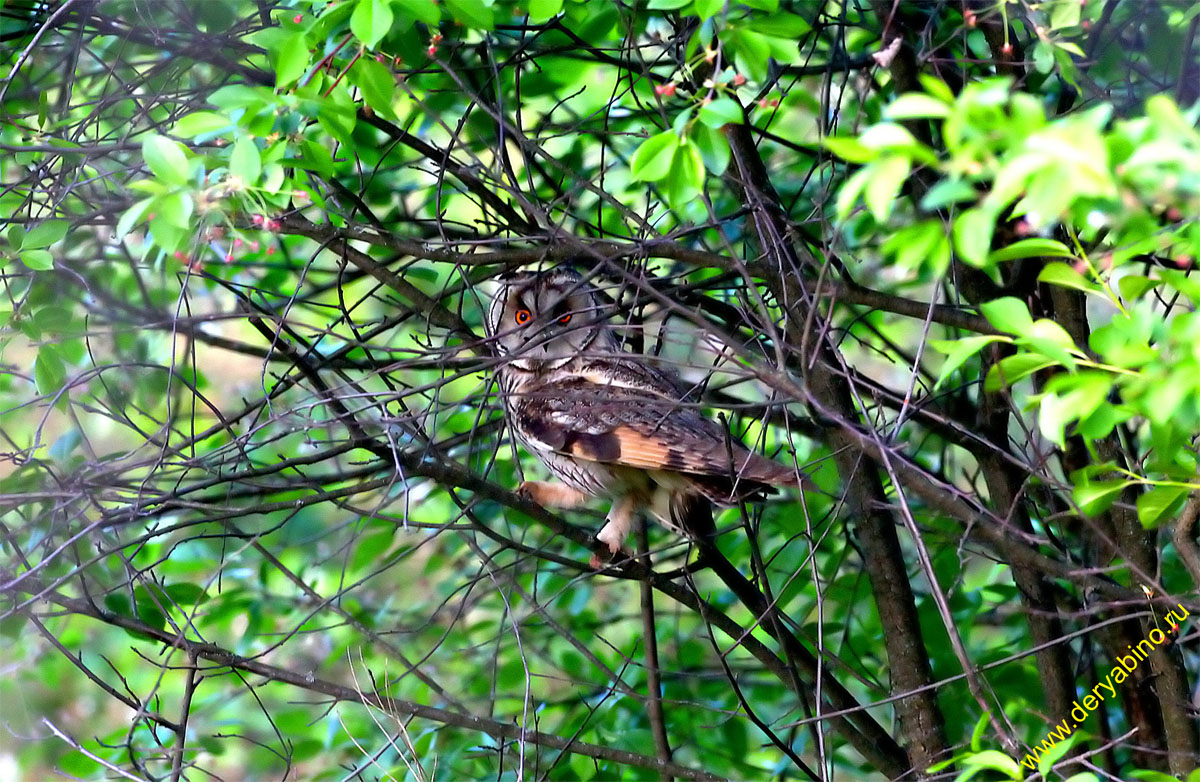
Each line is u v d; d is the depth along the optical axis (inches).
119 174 376.8
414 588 573.9
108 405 372.2
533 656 519.2
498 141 393.1
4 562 375.9
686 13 304.3
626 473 407.2
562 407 409.7
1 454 331.6
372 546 469.7
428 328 357.7
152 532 335.0
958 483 522.0
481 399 338.3
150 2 383.9
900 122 376.2
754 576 384.8
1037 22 302.2
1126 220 213.5
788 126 527.2
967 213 201.9
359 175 406.3
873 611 501.4
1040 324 245.3
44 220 346.0
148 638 372.5
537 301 428.8
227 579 504.7
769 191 380.8
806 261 377.4
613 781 445.4
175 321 304.5
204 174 285.7
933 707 396.8
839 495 410.6
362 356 466.6
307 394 417.4
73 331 349.4
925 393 398.0
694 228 316.8
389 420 299.7
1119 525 370.0
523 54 405.1
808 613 487.8
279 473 411.5
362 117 381.7
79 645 550.9
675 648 530.9
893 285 473.1
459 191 417.1
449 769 440.8
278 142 308.0
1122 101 365.7
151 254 385.1
